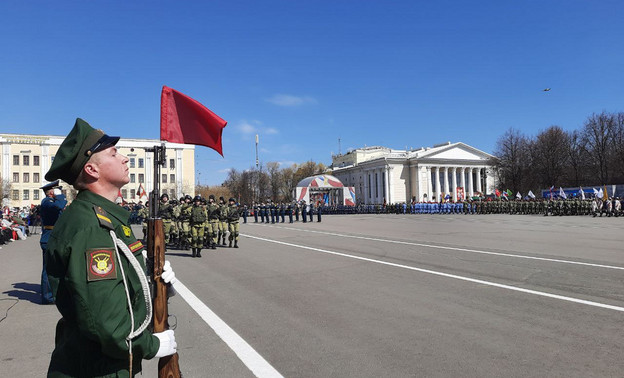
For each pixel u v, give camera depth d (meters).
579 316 5.88
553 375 4.00
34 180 72.75
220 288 8.62
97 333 1.76
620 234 18.25
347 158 105.62
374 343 5.03
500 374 4.05
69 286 1.77
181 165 76.25
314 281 8.98
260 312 6.64
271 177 110.69
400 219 37.62
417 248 14.08
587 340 4.92
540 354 4.53
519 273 9.10
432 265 10.49
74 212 1.95
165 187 75.00
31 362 4.82
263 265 11.52
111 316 1.78
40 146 73.44
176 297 7.85
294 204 38.34
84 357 1.92
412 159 82.75
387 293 7.61
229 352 4.89
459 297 7.14
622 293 7.17
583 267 9.69
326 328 5.68
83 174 2.09
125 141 72.62
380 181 84.12
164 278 2.31
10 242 22.03
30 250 17.39
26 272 11.35
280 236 20.91
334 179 57.97
